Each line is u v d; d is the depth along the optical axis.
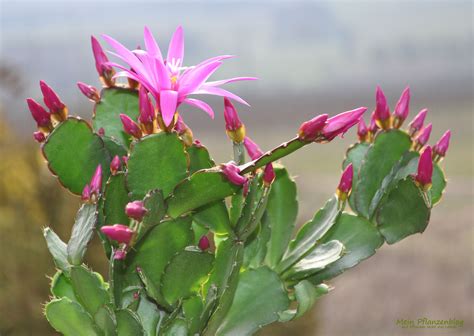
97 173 0.37
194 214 0.38
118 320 0.36
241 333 0.38
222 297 0.37
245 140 0.39
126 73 0.37
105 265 0.67
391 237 0.39
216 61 0.37
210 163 0.38
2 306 0.70
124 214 0.37
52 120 0.39
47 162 0.38
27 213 0.75
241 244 0.37
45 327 0.71
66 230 0.74
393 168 0.39
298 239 0.39
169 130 0.36
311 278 0.39
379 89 0.40
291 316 0.39
